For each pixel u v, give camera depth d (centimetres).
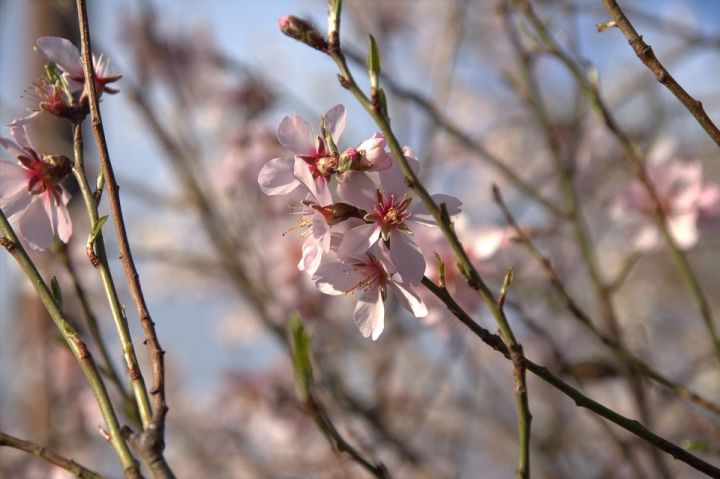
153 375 68
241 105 135
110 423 68
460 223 89
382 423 111
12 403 129
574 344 114
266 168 69
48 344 122
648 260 188
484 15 138
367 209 69
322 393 100
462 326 87
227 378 135
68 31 140
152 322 68
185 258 139
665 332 169
